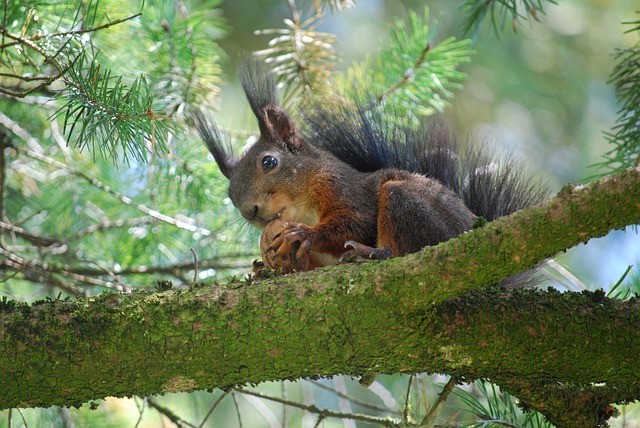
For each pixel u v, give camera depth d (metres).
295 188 9.84
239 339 6.48
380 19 18.27
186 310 6.53
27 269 10.08
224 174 10.62
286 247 8.85
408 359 6.68
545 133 18.42
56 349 6.42
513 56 18.66
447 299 6.42
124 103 7.66
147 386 6.59
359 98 10.85
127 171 11.67
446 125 10.21
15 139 11.55
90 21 9.70
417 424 7.35
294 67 11.09
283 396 8.98
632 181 5.85
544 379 6.98
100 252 11.38
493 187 9.65
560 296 6.91
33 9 9.17
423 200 8.52
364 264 6.68
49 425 10.34
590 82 18.80
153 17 10.18
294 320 6.48
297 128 10.54
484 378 7.51
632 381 6.83
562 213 5.96
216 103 11.34
